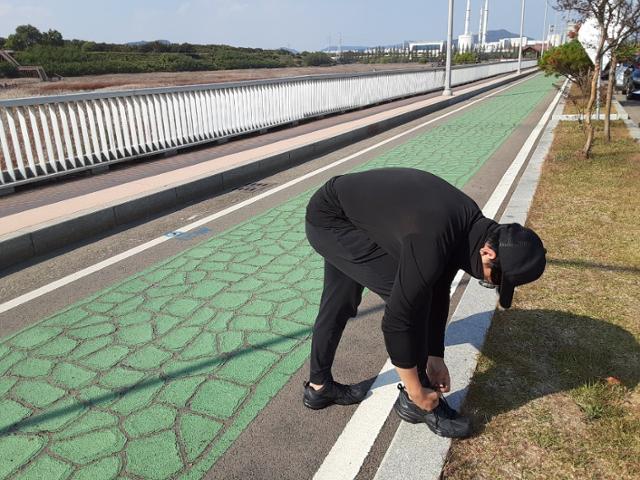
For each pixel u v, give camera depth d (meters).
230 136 10.76
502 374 2.72
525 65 55.53
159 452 2.30
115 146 8.17
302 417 2.52
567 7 7.51
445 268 2.02
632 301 3.45
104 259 4.70
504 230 1.79
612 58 8.75
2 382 2.85
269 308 3.61
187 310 3.62
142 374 2.88
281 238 5.07
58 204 5.76
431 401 2.14
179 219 5.88
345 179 2.18
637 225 4.86
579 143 9.12
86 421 2.52
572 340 3.01
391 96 19.81
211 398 2.67
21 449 2.34
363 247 2.13
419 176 2.01
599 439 2.25
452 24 20.61
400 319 1.89
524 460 2.16
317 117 14.47
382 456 2.28
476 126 12.58
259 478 2.16
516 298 3.54
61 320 3.54
